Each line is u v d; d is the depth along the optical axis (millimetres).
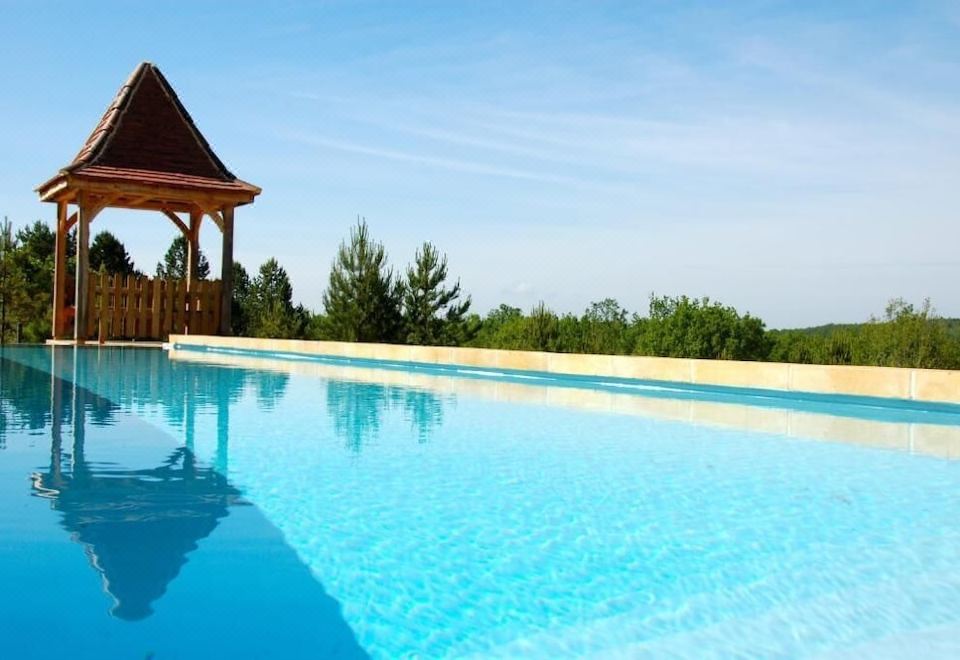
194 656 2588
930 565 3586
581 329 23688
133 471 5320
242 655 2607
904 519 4371
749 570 3508
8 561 3447
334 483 5105
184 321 19891
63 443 6277
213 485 4977
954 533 4105
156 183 18672
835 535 4055
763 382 9500
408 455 6129
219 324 20172
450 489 4988
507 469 5652
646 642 2750
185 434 6859
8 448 6020
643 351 22188
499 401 9750
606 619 2949
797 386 9164
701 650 2688
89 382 11094
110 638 2703
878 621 2943
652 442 6895
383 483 5133
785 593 3225
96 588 3148
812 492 5000
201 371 13266
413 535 3967
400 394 10375
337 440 6766
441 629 2844
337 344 15898
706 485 5195
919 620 2957
